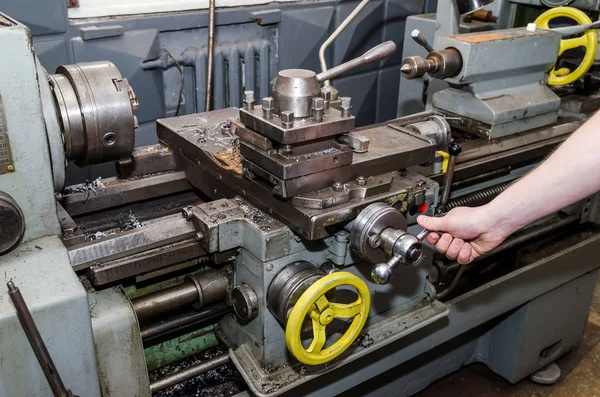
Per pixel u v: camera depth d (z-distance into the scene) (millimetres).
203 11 2055
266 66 2254
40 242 951
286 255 1012
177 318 1115
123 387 988
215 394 1215
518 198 993
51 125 947
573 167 932
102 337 936
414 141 1173
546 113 1619
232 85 2186
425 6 2799
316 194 995
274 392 1018
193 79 2127
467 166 1390
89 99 1012
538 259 1683
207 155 1177
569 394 1963
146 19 1928
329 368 1088
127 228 1198
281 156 975
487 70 1489
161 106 2080
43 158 917
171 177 1319
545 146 1564
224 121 1369
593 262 1815
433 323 1434
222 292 1113
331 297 1009
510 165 1575
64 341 860
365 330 1176
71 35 1812
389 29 2684
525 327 1784
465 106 1561
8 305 815
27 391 861
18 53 848
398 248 948
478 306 1531
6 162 889
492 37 1505
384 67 2762
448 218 1062
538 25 1694
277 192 970
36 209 938
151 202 1329
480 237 1074
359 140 1091
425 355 1746
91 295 979
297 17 2291
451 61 1449
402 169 1172
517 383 2000
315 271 1007
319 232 957
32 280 865
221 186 1180
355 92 2680
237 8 2135
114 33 1864
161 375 1210
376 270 936
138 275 1052
